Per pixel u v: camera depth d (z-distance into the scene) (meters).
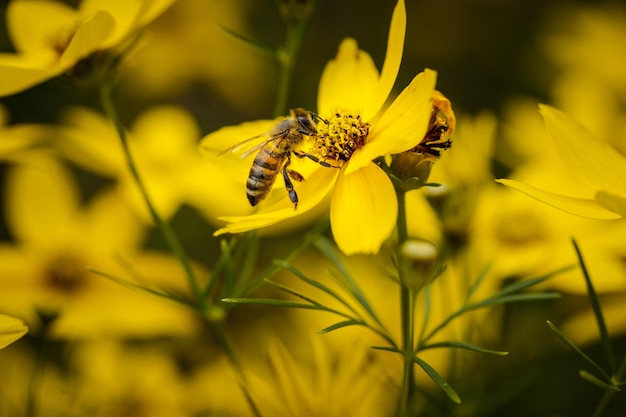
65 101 0.32
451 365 0.25
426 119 0.21
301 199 0.22
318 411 0.25
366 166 0.22
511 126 0.33
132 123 0.36
